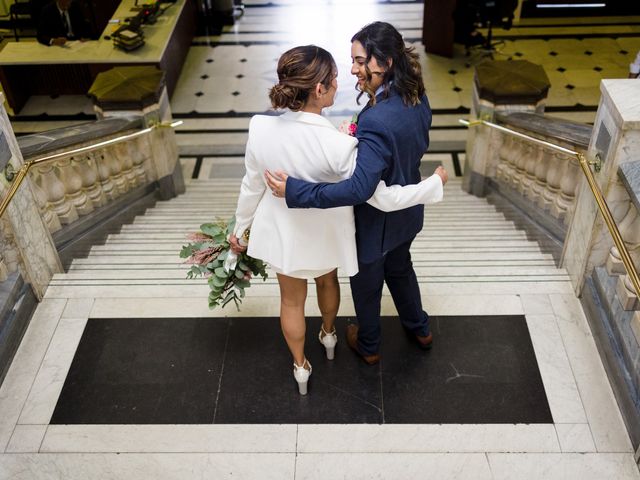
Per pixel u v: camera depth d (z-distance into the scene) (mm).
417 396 3072
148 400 3086
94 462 2818
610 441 2832
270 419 2992
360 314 2959
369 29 2236
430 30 9805
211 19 11211
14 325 3297
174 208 6375
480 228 5195
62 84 9672
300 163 2254
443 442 2865
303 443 2883
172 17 9688
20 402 3072
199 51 10445
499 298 3549
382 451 2838
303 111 2225
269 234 2514
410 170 2426
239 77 9773
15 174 3338
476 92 6055
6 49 9227
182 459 2826
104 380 3184
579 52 10039
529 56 9953
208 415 3016
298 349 2926
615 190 3064
